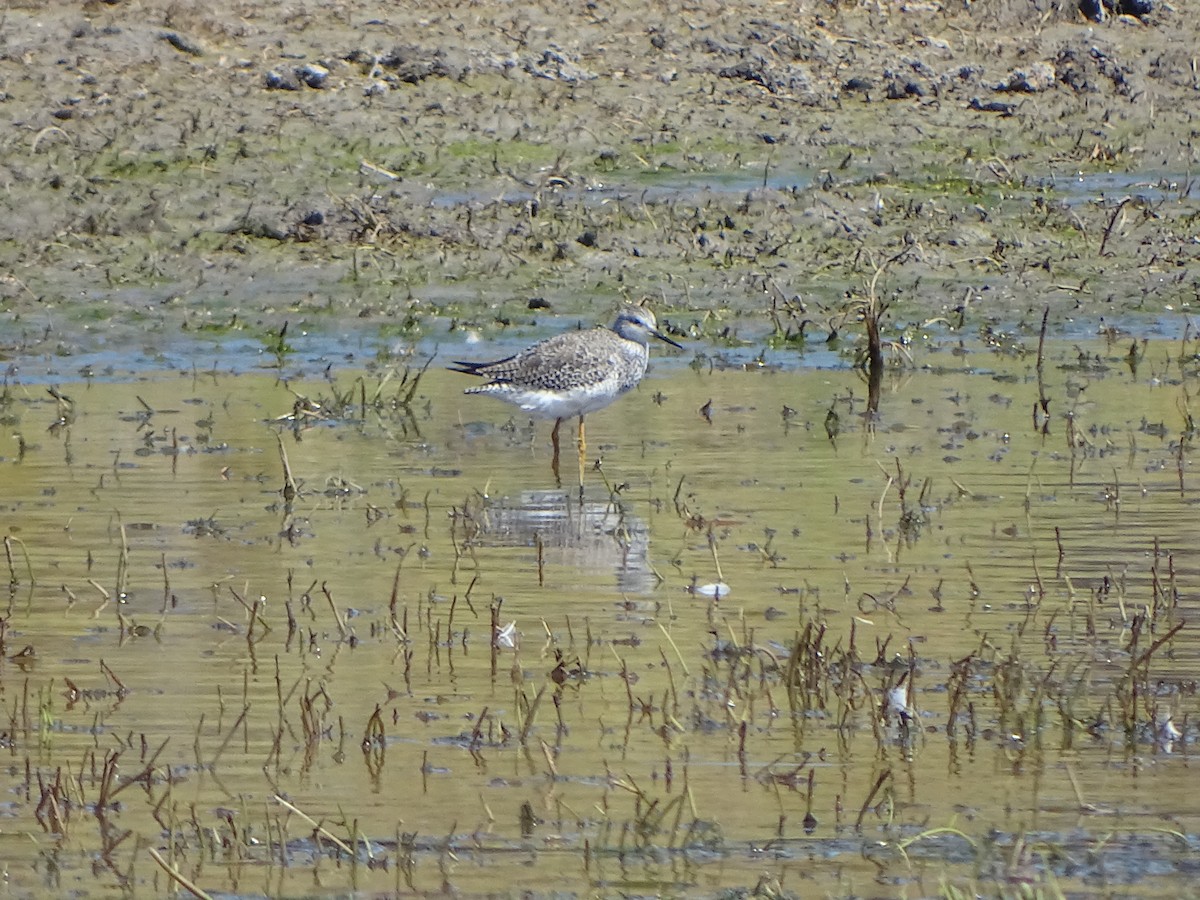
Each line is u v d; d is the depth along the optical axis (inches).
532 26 1161.4
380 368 737.6
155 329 770.8
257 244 853.8
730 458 617.9
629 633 454.0
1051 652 439.5
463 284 826.2
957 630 454.0
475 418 677.9
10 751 385.1
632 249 872.3
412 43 1107.9
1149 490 576.1
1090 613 453.7
